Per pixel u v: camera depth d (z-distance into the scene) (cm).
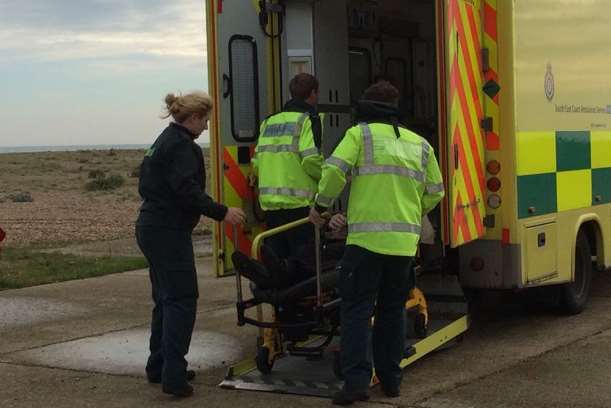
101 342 718
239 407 516
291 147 575
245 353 664
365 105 512
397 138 505
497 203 643
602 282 930
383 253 490
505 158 638
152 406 528
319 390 531
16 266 1211
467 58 612
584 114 749
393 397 521
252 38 624
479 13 638
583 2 751
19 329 783
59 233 1786
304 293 523
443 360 610
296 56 652
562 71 712
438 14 570
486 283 650
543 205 677
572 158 725
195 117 538
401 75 823
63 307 890
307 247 554
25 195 2928
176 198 533
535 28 669
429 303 665
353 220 498
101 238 1673
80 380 596
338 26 691
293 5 652
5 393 569
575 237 725
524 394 520
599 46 780
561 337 671
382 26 775
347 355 503
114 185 3603
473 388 536
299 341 560
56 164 5962
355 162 498
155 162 534
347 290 500
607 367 576
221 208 535
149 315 836
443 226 578
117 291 988
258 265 532
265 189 580
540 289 746
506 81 635
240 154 613
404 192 500
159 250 535
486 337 680
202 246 1457
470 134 616
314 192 577
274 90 642
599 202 774
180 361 538
